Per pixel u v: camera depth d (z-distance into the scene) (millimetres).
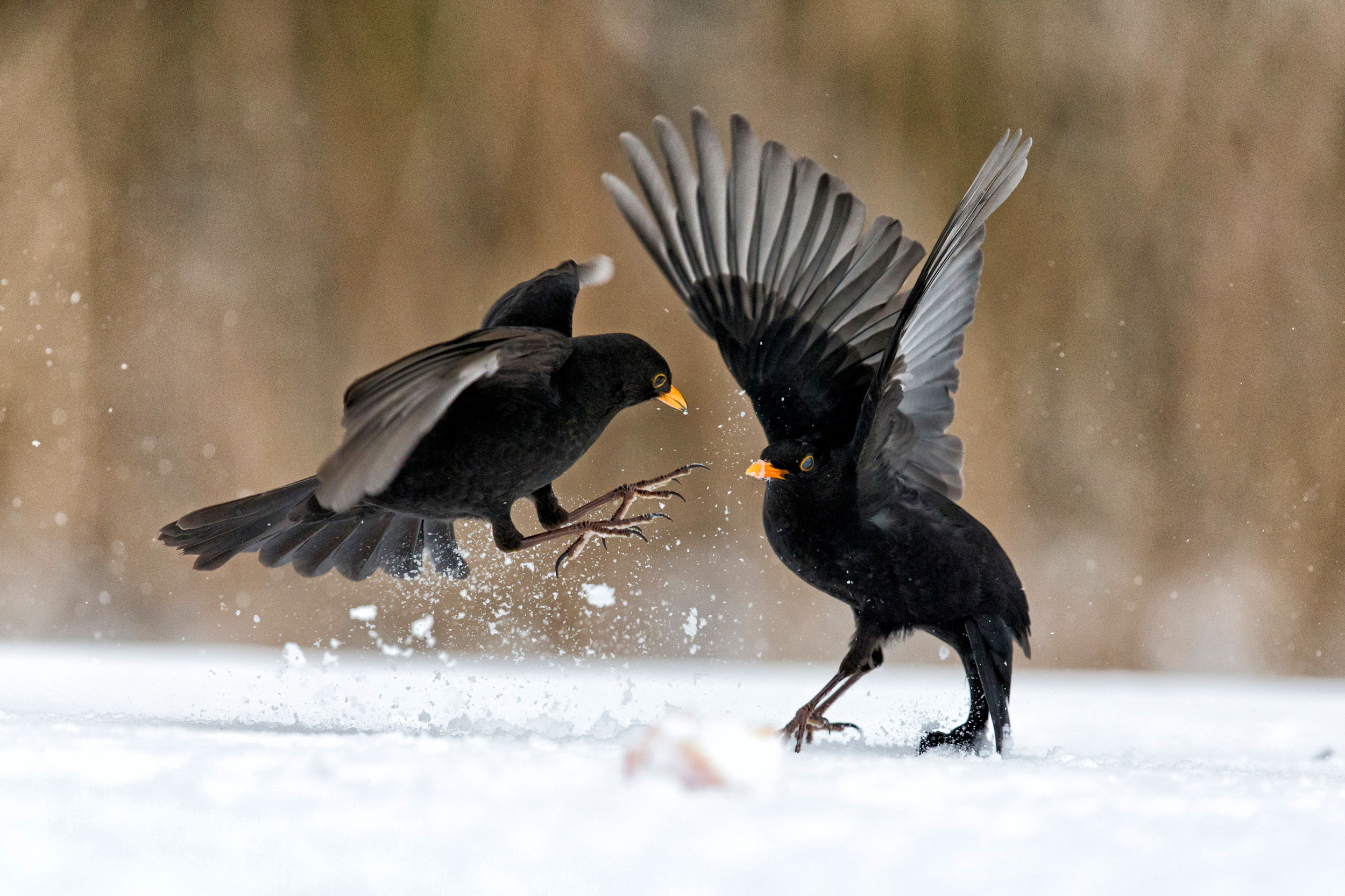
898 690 10719
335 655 13219
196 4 17234
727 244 6965
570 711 8125
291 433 16672
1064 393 16594
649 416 15984
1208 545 16266
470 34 17219
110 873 2723
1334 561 16234
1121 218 16953
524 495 6188
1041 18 17203
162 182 17000
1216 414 16547
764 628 15188
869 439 6137
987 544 6344
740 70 17297
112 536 16156
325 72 17188
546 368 5645
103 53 17172
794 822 3416
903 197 17062
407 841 3066
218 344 16734
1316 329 16672
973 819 3604
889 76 17188
